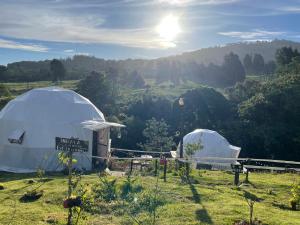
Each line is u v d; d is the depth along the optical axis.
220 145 34.50
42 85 92.94
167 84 101.06
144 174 21.80
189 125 58.72
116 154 37.78
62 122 26.47
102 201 14.28
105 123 27.17
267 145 53.19
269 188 19.19
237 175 20.03
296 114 56.75
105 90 65.12
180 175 20.84
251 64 144.25
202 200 15.55
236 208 14.52
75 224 12.14
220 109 62.22
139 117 61.09
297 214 14.52
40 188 17.31
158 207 14.16
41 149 25.84
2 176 23.58
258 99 59.22
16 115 26.67
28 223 12.75
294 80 61.91
